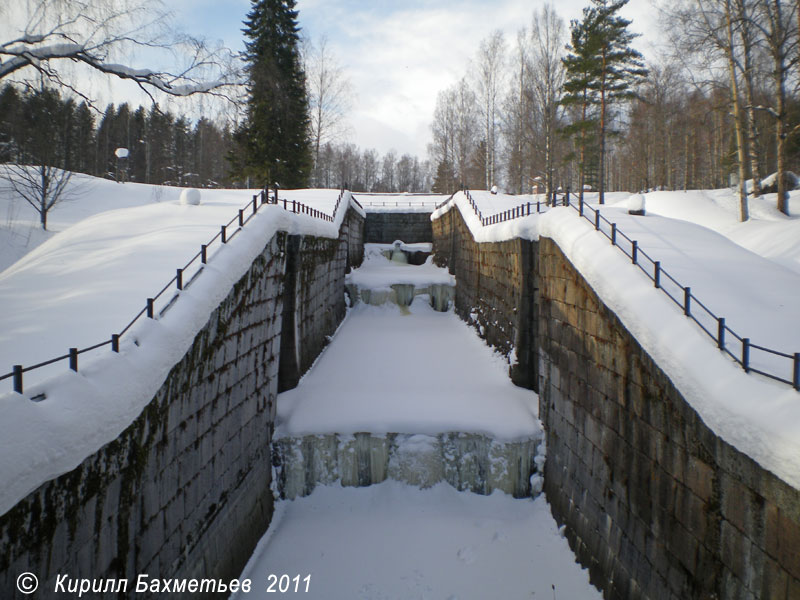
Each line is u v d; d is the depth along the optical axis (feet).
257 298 27.81
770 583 12.13
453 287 72.59
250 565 24.95
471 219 61.57
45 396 11.36
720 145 111.14
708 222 64.95
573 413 26.25
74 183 88.38
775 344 15.72
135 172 156.35
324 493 31.40
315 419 32.91
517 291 38.42
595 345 23.29
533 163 113.60
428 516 29.45
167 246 26.89
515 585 23.43
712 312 18.10
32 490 10.26
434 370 43.11
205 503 20.45
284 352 37.93
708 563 14.87
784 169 61.16
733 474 13.43
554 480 29.09
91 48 25.48
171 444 17.29
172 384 17.29
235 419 24.31
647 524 18.58
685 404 15.53
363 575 24.25
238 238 25.67
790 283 21.75
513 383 38.37
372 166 274.36
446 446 31.81
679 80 87.15
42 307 19.20
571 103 86.84
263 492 28.96
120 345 14.85
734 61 58.49
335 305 60.18
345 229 71.61
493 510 30.01
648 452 18.51
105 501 13.37
